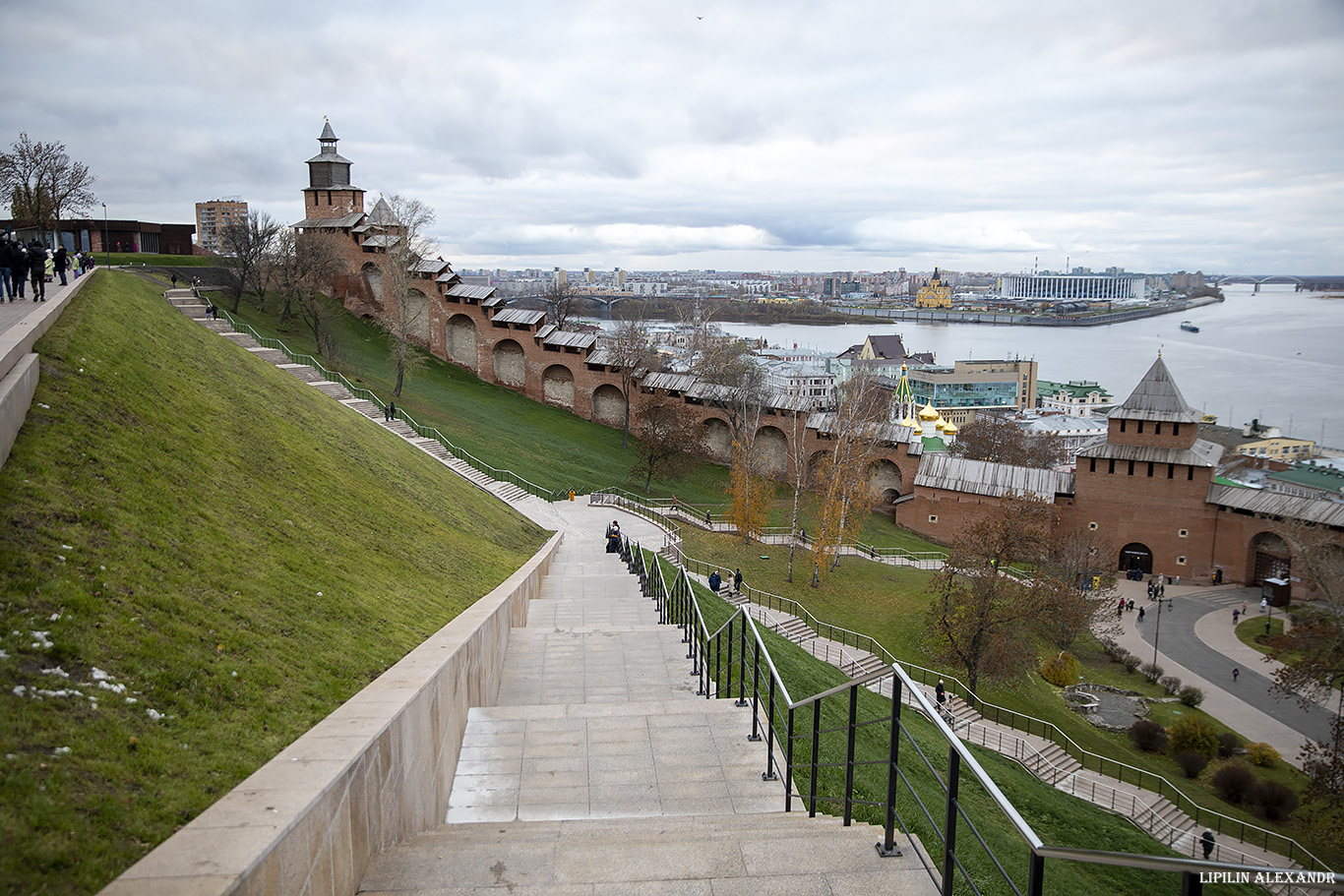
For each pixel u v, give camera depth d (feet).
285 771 19.07
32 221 170.81
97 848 15.98
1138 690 139.33
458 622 43.24
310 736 21.67
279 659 29.60
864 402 210.59
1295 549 150.10
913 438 222.28
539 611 75.56
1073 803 82.33
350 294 249.34
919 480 211.20
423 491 88.12
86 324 58.23
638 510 169.37
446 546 69.31
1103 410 567.18
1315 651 112.27
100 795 17.74
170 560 32.50
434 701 28.84
